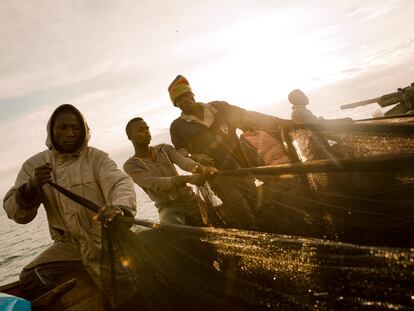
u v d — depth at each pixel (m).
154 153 4.87
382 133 2.89
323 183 3.02
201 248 2.09
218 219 3.93
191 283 2.20
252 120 4.40
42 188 2.95
